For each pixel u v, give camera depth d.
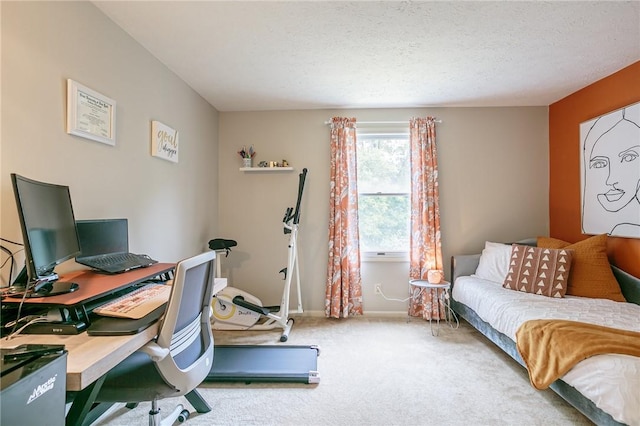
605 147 2.74
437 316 3.30
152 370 1.37
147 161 2.28
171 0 1.73
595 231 2.86
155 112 2.38
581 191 3.02
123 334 1.07
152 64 2.34
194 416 1.80
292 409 1.86
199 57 2.40
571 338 1.71
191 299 1.38
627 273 2.54
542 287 2.59
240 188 3.68
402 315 3.54
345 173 3.50
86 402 1.16
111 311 1.22
